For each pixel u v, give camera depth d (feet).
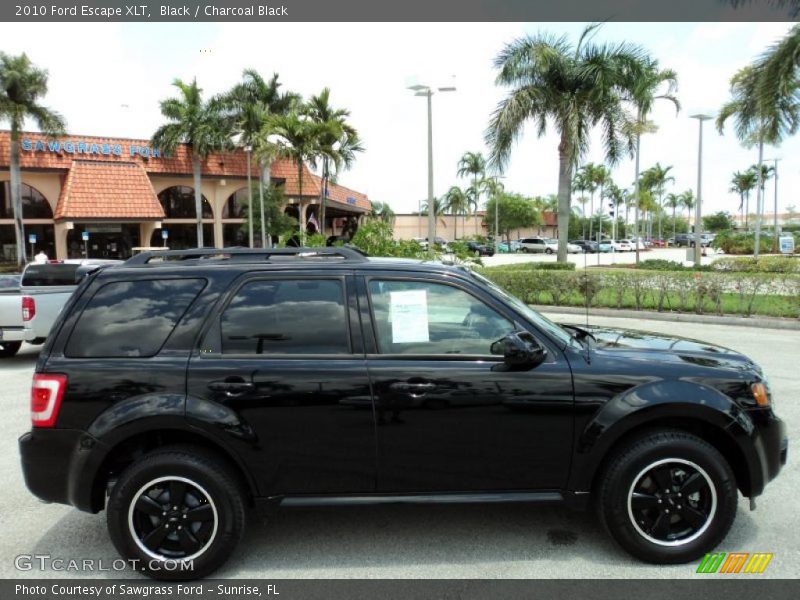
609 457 11.34
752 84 53.52
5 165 100.17
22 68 94.27
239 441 10.96
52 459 11.09
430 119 62.13
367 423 11.14
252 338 11.44
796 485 14.85
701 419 11.24
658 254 180.75
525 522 13.23
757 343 35.22
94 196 105.40
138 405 10.93
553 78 67.56
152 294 11.71
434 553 11.95
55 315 32.71
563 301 53.62
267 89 116.06
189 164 119.44
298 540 12.59
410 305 11.70
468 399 11.13
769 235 164.55
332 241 73.46
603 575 11.03
